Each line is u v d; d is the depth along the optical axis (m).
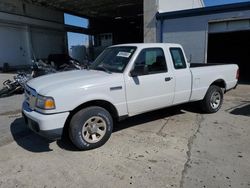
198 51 11.49
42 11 23.66
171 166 3.51
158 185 3.05
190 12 11.30
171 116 5.94
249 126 5.18
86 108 4.01
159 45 4.91
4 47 20.34
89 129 4.02
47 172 3.40
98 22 31.73
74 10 24.80
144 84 4.56
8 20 20.25
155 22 12.44
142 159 3.73
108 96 4.12
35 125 3.73
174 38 12.07
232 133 4.77
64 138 4.60
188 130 4.96
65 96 3.70
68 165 3.59
